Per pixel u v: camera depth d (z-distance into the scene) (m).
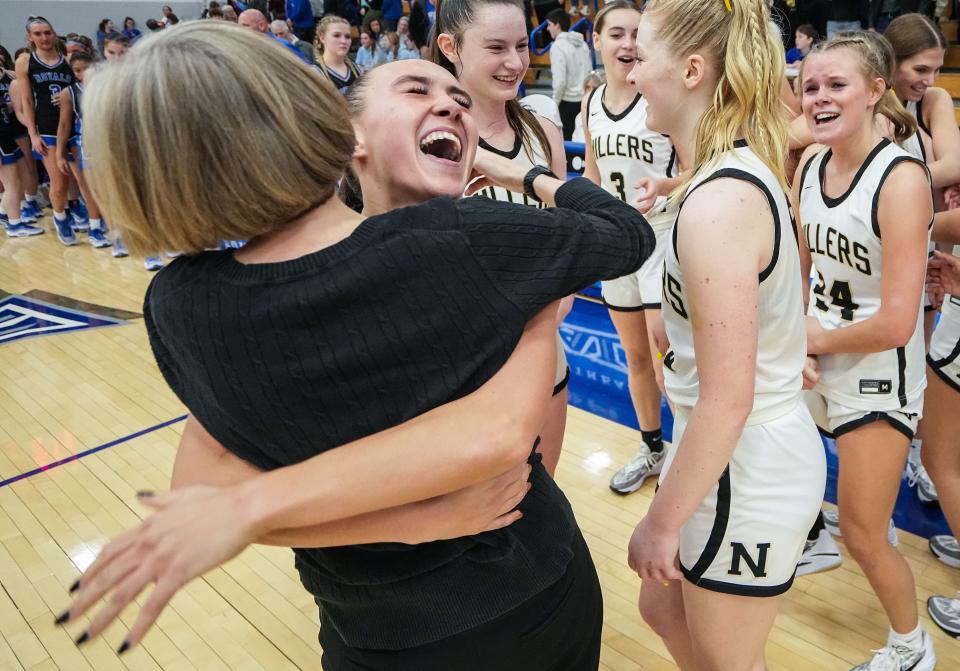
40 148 6.96
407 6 12.64
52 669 2.29
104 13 13.54
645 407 2.95
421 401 0.82
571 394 3.91
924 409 2.18
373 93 1.11
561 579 1.04
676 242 1.26
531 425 0.84
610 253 0.90
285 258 0.84
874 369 1.85
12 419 3.96
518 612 0.98
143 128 0.77
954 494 2.16
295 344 0.80
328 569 0.95
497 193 2.12
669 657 2.21
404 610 0.95
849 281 1.95
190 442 0.96
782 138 1.28
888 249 1.77
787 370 1.39
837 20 7.08
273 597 2.55
